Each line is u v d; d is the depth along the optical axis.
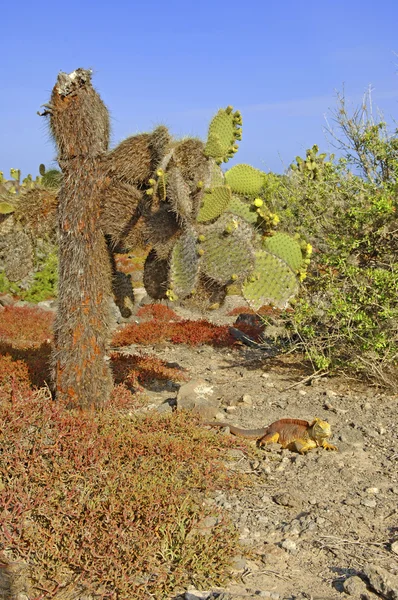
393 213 9.00
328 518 4.98
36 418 5.62
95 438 5.54
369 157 10.30
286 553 4.44
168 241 6.27
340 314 9.05
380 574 3.96
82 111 6.14
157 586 3.88
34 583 3.94
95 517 4.35
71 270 6.36
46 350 9.34
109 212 6.35
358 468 6.06
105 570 4.00
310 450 6.50
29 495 4.61
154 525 4.33
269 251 6.63
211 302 6.64
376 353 8.73
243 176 6.80
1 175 7.22
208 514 4.78
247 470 5.97
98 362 6.51
